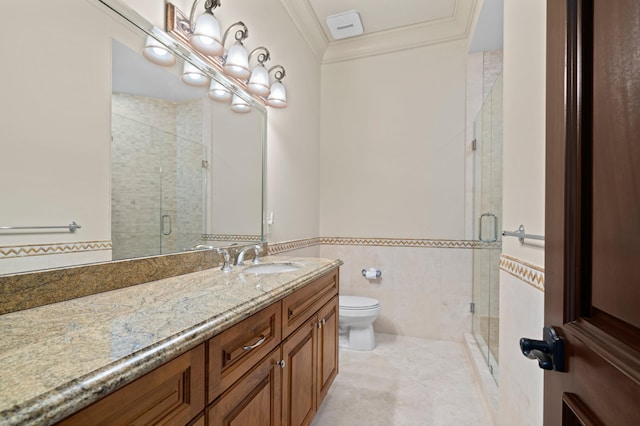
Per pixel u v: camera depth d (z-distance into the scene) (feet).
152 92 4.19
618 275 1.34
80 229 3.26
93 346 1.96
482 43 8.34
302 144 8.89
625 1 1.31
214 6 4.65
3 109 2.64
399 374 7.09
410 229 9.46
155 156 4.26
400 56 9.55
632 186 1.26
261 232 6.88
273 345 3.63
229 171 5.85
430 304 9.27
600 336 1.42
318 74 10.05
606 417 1.35
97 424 1.63
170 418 2.10
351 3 8.02
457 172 9.04
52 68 3.01
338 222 10.14
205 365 2.46
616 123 1.36
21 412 1.32
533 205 3.55
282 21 7.55
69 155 3.16
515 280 4.15
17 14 2.74
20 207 2.75
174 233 4.60
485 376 6.46
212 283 3.96
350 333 8.57
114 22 3.64
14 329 2.26
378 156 9.79
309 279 4.59
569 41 1.71
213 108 5.41
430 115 9.29
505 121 4.71
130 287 3.70
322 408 5.82
